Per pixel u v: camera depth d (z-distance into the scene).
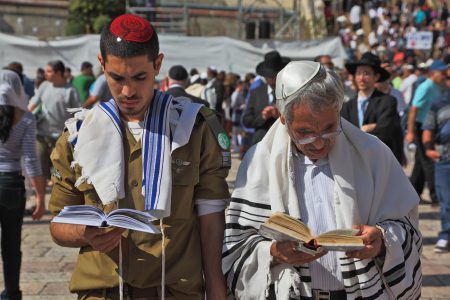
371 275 2.48
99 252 2.54
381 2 31.59
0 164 4.76
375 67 5.77
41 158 9.15
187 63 19.22
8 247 4.87
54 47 18.77
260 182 2.57
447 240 6.86
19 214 4.87
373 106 5.79
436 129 6.81
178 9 24.78
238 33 24.94
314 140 2.37
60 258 6.77
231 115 17.42
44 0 26.47
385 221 2.55
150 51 2.40
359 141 2.55
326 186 2.54
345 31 28.34
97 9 25.45
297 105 2.33
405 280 2.49
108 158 2.47
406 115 10.92
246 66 19.38
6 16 26.22
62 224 2.54
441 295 5.61
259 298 2.50
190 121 2.54
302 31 25.94
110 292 2.55
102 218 2.28
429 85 8.87
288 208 2.52
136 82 2.40
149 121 2.51
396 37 28.95
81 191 2.57
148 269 2.50
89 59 18.91
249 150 2.68
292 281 2.48
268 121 6.28
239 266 2.54
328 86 2.31
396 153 5.91
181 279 2.54
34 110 9.15
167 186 2.44
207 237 2.64
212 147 2.60
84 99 12.24
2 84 4.69
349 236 2.24
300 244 2.25
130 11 24.22
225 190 2.66
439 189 6.83
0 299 5.06
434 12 30.64
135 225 2.24
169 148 2.49
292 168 2.54
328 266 2.53
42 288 5.82
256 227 2.55
